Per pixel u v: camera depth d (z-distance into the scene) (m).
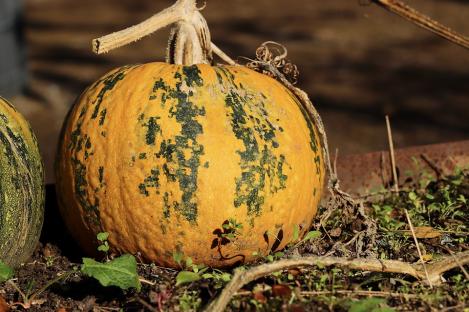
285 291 4.17
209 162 4.43
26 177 4.68
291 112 4.74
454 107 12.48
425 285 4.42
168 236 4.49
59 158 4.78
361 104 12.61
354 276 4.52
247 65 5.14
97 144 4.56
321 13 18.80
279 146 4.58
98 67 14.80
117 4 20.61
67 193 4.71
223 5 19.83
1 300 4.26
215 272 4.65
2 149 4.58
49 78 14.10
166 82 4.58
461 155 6.37
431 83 13.61
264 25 17.66
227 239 4.53
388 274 4.51
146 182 4.45
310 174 4.74
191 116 4.48
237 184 4.45
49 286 4.62
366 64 14.70
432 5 18.83
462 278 4.57
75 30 17.75
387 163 6.31
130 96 4.57
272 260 4.46
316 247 4.93
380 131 11.50
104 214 4.57
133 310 4.33
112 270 4.18
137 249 4.58
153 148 4.45
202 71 4.65
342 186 6.24
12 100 12.99
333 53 15.40
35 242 4.87
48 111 12.54
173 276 4.54
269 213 4.55
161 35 17.03
